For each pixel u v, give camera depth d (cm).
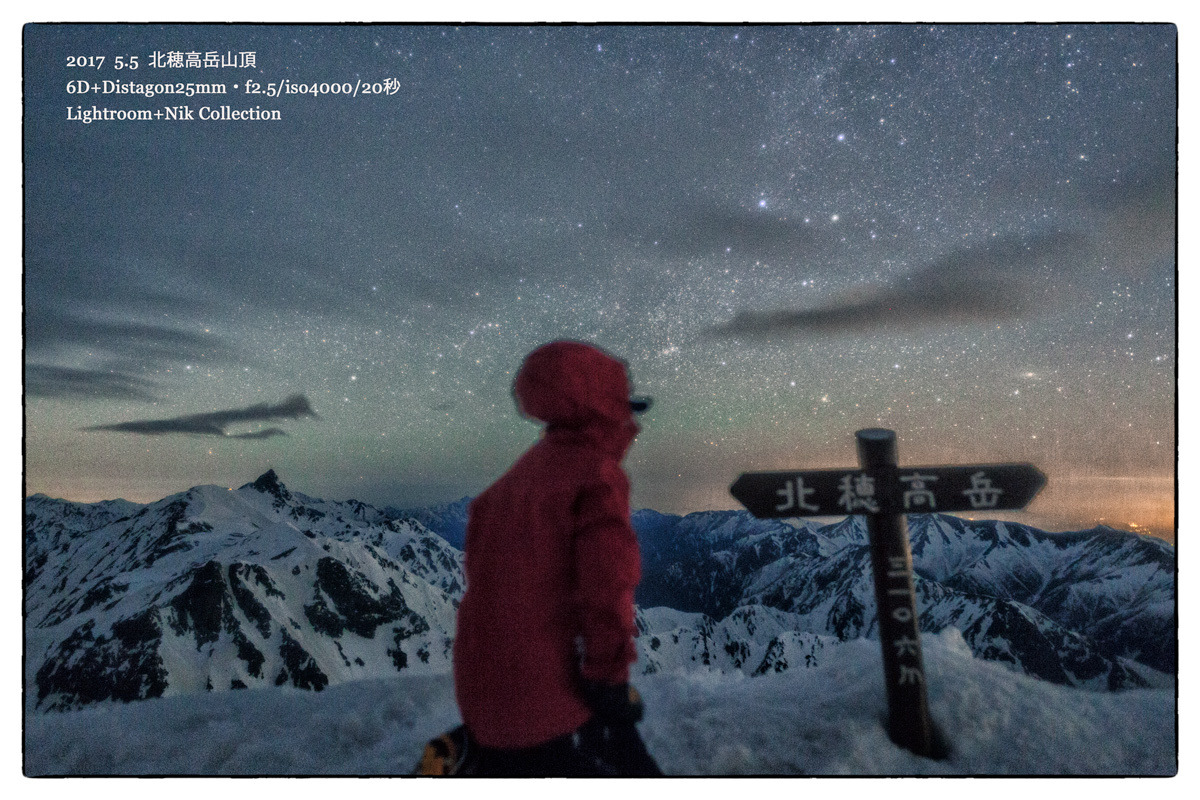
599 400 152
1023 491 207
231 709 273
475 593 155
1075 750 215
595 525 138
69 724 268
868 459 215
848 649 259
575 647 146
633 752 153
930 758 211
